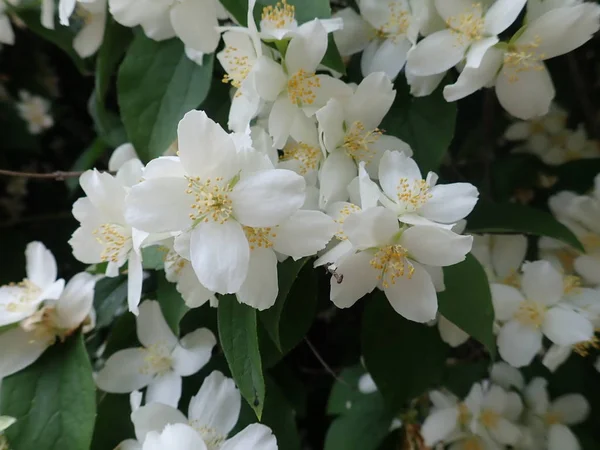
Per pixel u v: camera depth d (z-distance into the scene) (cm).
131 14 14
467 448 16
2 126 22
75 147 24
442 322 15
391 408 15
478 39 13
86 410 13
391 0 14
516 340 14
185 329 15
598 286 15
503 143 19
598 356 16
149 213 11
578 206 15
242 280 11
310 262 14
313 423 19
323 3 13
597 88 19
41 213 22
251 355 11
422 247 11
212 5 14
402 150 13
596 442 16
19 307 14
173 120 14
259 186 11
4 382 14
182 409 15
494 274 15
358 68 15
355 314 19
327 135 13
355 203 13
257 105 13
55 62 23
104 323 15
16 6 17
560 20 12
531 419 16
